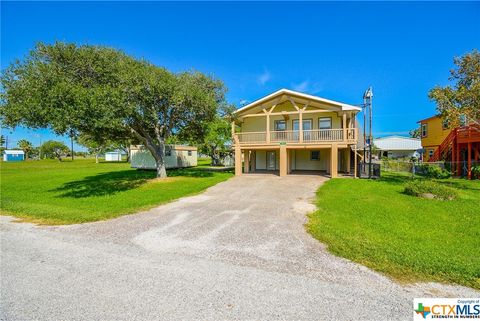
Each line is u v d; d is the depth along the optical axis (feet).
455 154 62.08
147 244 16.78
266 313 9.37
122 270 12.99
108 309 9.71
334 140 55.42
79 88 33.94
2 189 43.80
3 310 9.67
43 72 35.73
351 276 12.19
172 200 32.83
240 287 11.23
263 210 26.63
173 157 92.38
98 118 34.42
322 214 24.13
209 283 11.60
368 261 13.75
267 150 74.64
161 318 9.13
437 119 81.25
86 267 13.37
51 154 229.25
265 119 70.49
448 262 13.35
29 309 9.73
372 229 19.49
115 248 16.10
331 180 50.31
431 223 21.17
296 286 11.28
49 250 15.79
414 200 30.55
